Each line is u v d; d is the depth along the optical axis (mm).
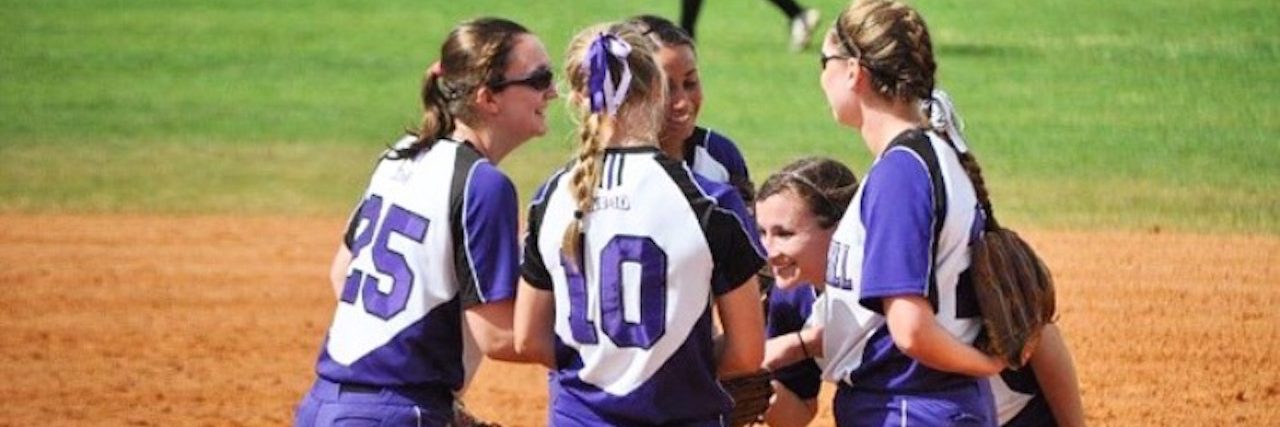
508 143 14953
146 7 63500
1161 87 50562
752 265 13930
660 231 13719
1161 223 36031
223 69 53531
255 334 28391
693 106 16734
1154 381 25812
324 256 33750
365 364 14789
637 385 13930
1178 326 28578
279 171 41375
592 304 13938
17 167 41625
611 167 13852
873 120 13961
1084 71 52531
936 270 13672
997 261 13742
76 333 28391
